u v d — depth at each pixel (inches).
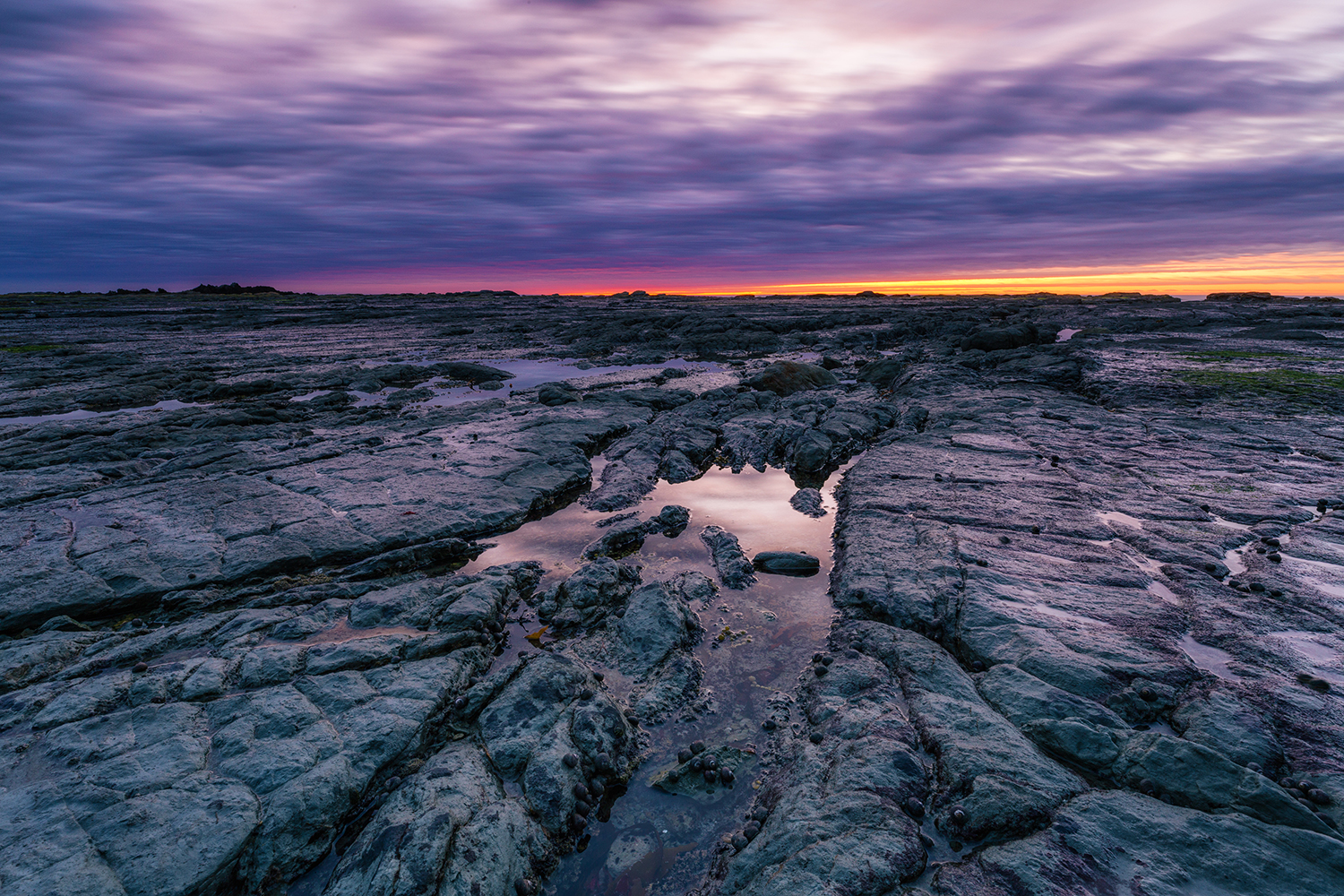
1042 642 348.2
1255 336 1547.7
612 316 2755.9
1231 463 635.5
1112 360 1200.8
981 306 2933.1
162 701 320.5
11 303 4202.8
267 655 355.9
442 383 1499.8
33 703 316.8
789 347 1973.4
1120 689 308.7
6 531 531.2
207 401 1273.4
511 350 2048.5
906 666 346.0
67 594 438.6
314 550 514.0
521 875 242.7
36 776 271.0
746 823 273.3
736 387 1222.3
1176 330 1739.7
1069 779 259.8
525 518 625.9
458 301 4940.9
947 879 219.5
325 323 3024.1
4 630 415.5
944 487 600.7
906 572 440.5
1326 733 275.3
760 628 428.8
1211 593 397.1
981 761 267.4
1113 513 529.0
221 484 652.7
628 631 410.0
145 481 674.2
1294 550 447.5
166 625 429.7
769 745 320.5
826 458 802.2
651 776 304.7
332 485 655.8
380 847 237.9
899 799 254.1
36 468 738.2
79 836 240.2
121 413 1114.1
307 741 291.9
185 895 226.2
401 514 583.2
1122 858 221.9
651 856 262.5
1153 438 731.4
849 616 413.7
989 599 397.1
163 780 267.4
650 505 670.5
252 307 3885.3
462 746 301.9
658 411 1102.4
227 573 477.1
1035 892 211.2
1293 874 212.1
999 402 940.6
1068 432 774.5
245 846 245.8
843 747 287.4
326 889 231.9
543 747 297.1
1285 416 797.9
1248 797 242.7
